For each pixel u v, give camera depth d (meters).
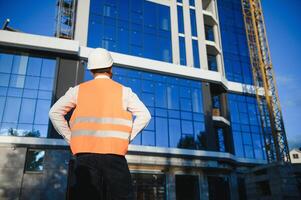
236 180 30.06
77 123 2.40
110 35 28.52
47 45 24.59
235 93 35.19
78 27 27.19
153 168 25.47
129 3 31.02
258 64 38.72
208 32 37.75
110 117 2.41
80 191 2.18
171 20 32.69
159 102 27.80
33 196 20.86
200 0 36.38
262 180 21.94
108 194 2.28
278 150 34.50
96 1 29.25
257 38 39.97
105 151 2.25
